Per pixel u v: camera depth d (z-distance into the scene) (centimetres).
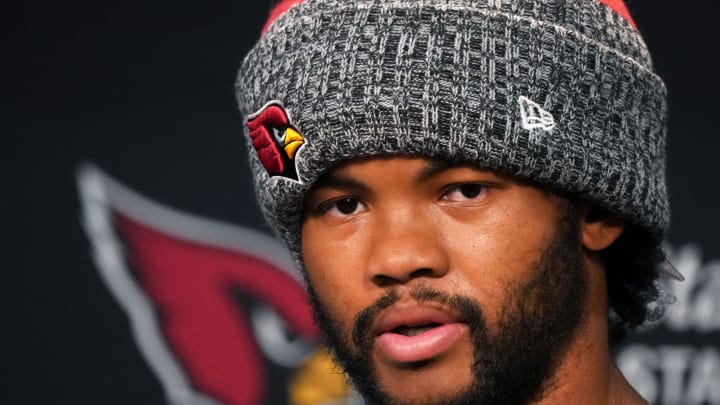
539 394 508
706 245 1029
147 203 1034
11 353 1012
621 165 502
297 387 1012
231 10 1064
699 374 1007
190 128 1046
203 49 1058
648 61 534
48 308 1019
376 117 476
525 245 489
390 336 490
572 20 500
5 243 1023
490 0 493
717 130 1046
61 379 1012
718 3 1066
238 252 1030
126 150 1041
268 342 1017
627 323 582
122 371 1016
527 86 483
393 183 483
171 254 1030
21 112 1038
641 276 562
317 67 493
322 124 485
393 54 483
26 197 1029
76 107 1043
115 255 1027
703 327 1012
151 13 1059
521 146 477
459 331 484
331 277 506
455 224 486
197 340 1020
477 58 482
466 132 473
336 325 508
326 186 500
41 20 1050
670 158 1042
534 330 493
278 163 507
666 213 543
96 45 1052
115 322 1020
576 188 494
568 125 489
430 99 475
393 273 479
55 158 1035
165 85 1052
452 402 483
